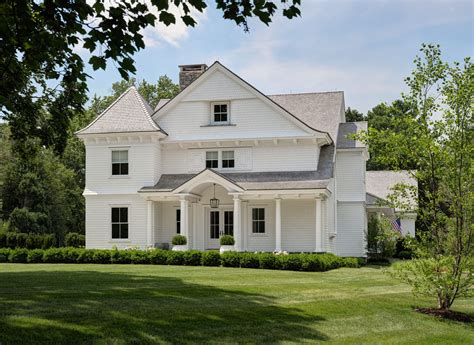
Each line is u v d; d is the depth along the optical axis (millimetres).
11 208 54125
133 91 33188
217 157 31406
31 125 19031
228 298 14539
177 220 31688
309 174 29969
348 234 33906
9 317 11102
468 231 14734
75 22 10023
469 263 14781
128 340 10523
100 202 31438
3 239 35281
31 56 10836
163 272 20703
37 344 9914
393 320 14078
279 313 13477
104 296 13688
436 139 14766
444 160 14594
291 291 16359
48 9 9789
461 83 14414
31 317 11203
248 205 30766
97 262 26344
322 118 33656
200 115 31422
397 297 16750
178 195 29312
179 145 31641
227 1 9977
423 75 14703
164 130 31812
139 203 30953
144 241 30781
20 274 18797
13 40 10227
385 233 16578
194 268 22969
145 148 31141
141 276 18672
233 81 31078
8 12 10125
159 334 11000
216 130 31188
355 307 14891
